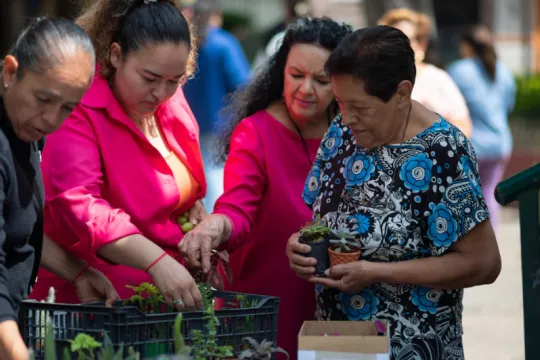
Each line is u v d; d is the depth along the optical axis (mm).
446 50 20203
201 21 8742
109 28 3707
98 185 3730
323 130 4383
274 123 4328
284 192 4238
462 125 7184
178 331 2941
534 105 18766
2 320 2871
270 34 12133
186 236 3848
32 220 3195
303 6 10797
